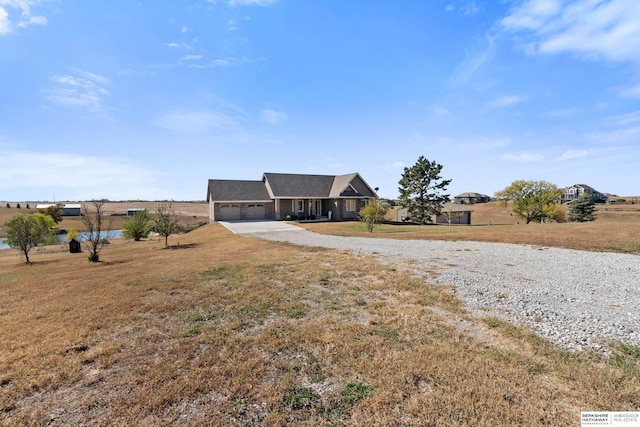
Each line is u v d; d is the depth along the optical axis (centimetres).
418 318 524
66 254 1931
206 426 278
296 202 3394
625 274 818
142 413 295
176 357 404
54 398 321
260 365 380
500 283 738
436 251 1209
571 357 389
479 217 5956
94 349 429
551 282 745
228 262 1058
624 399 307
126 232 2608
